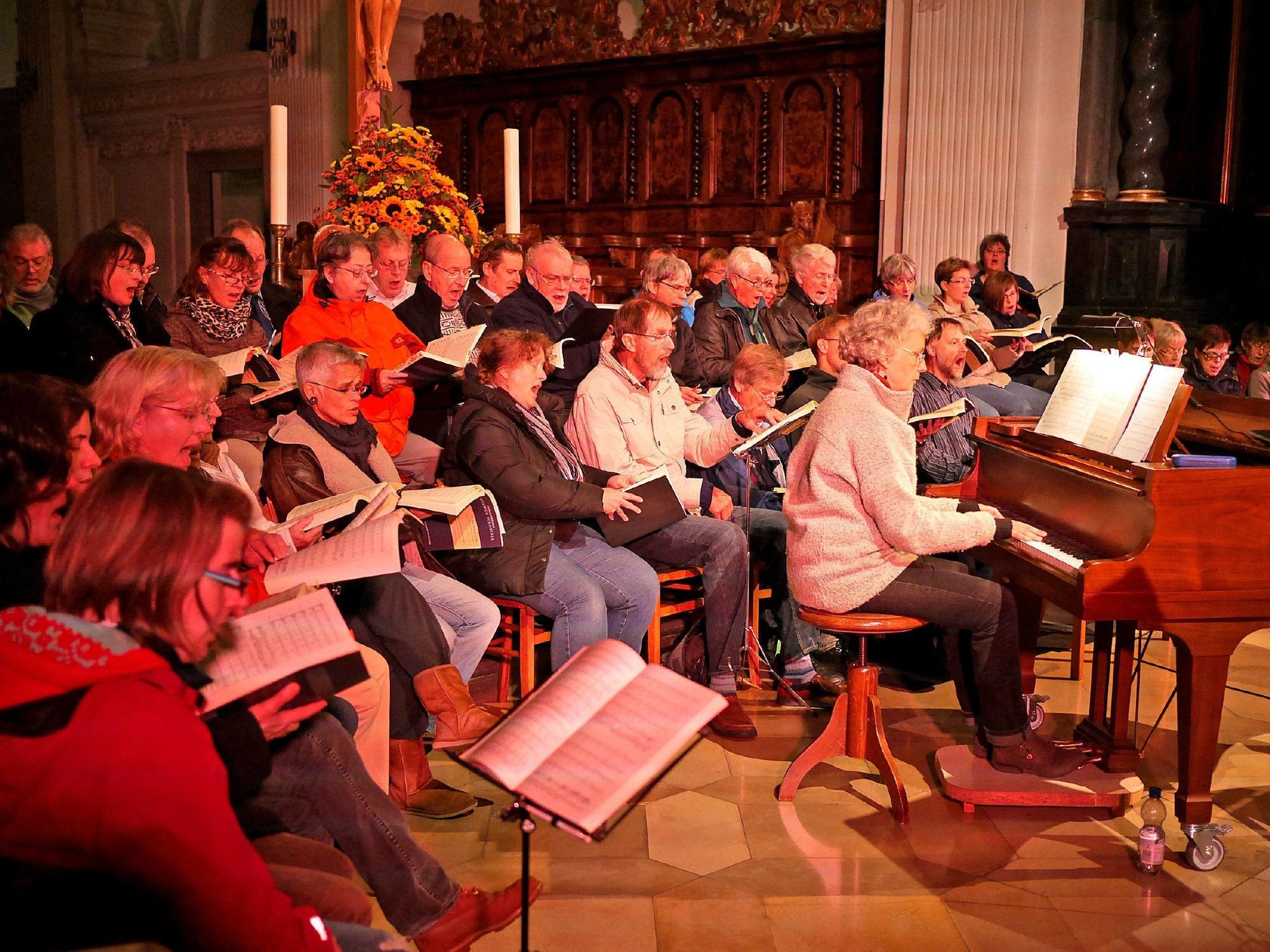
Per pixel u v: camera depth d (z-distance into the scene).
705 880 2.89
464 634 3.40
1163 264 7.54
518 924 2.66
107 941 1.52
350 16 8.38
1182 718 3.04
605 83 9.53
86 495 1.61
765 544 4.17
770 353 4.32
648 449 4.10
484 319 5.20
